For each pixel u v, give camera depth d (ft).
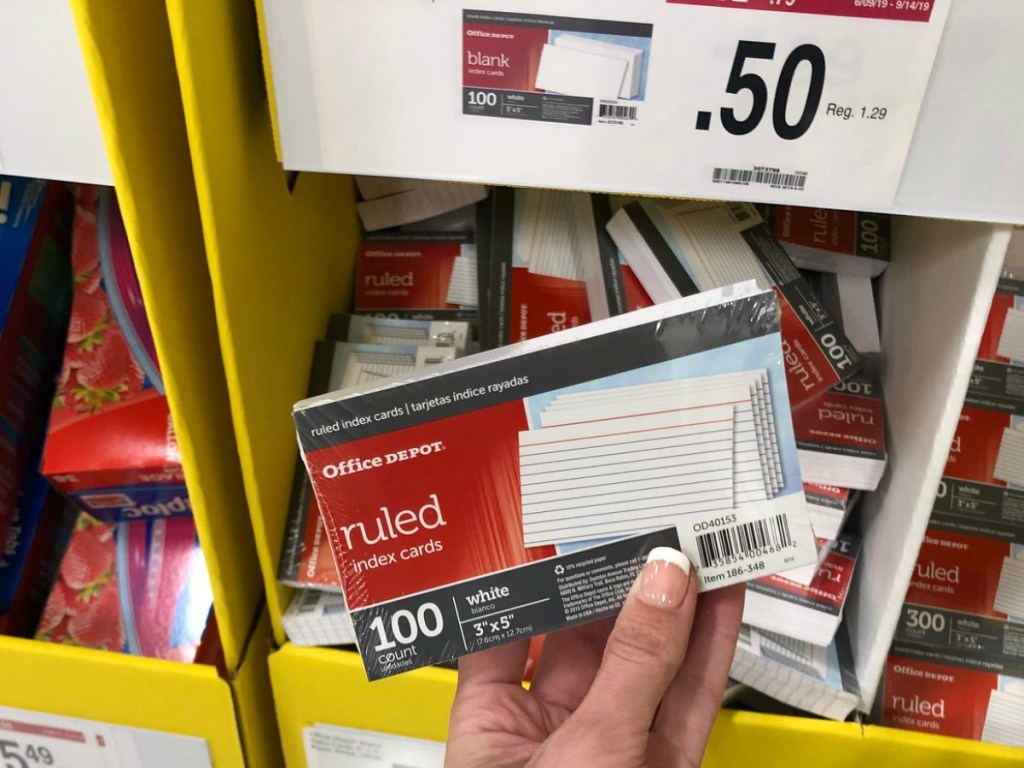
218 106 1.56
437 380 1.43
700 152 1.51
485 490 1.49
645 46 1.42
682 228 2.22
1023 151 1.44
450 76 1.48
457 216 2.66
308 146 1.58
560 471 1.47
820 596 2.08
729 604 1.73
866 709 2.07
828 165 1.50
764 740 2.12
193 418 1.83
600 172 1.56
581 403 1.44
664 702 1.79
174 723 2.27
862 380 2.21
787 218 2.34
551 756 1.51
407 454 1.47
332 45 1.46
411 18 1.42
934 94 1.40
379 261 2.61
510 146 1.55
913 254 2.12
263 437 1.98
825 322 2.12
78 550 2.47
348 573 1.52
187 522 2.50
